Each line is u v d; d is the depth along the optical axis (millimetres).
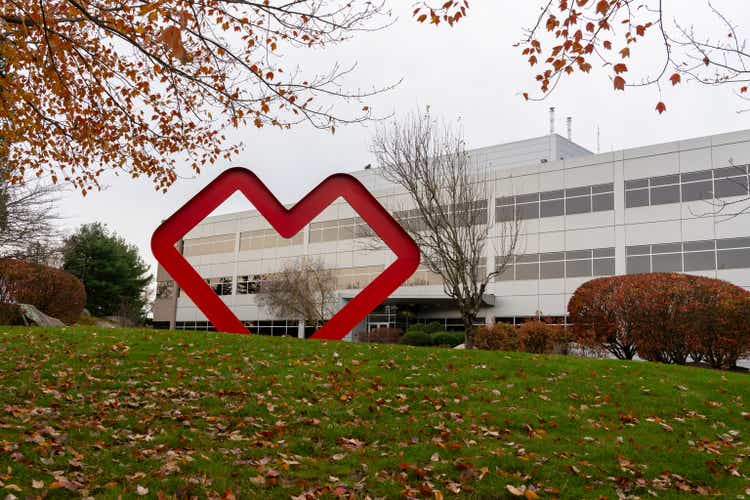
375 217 11188
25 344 11008
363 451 6449
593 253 32312
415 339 30344
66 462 5504
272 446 6422
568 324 32438
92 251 48438
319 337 11250
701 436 7402
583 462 6250
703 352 15414
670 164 30703
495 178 35781
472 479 5762
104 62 8516
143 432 6676
